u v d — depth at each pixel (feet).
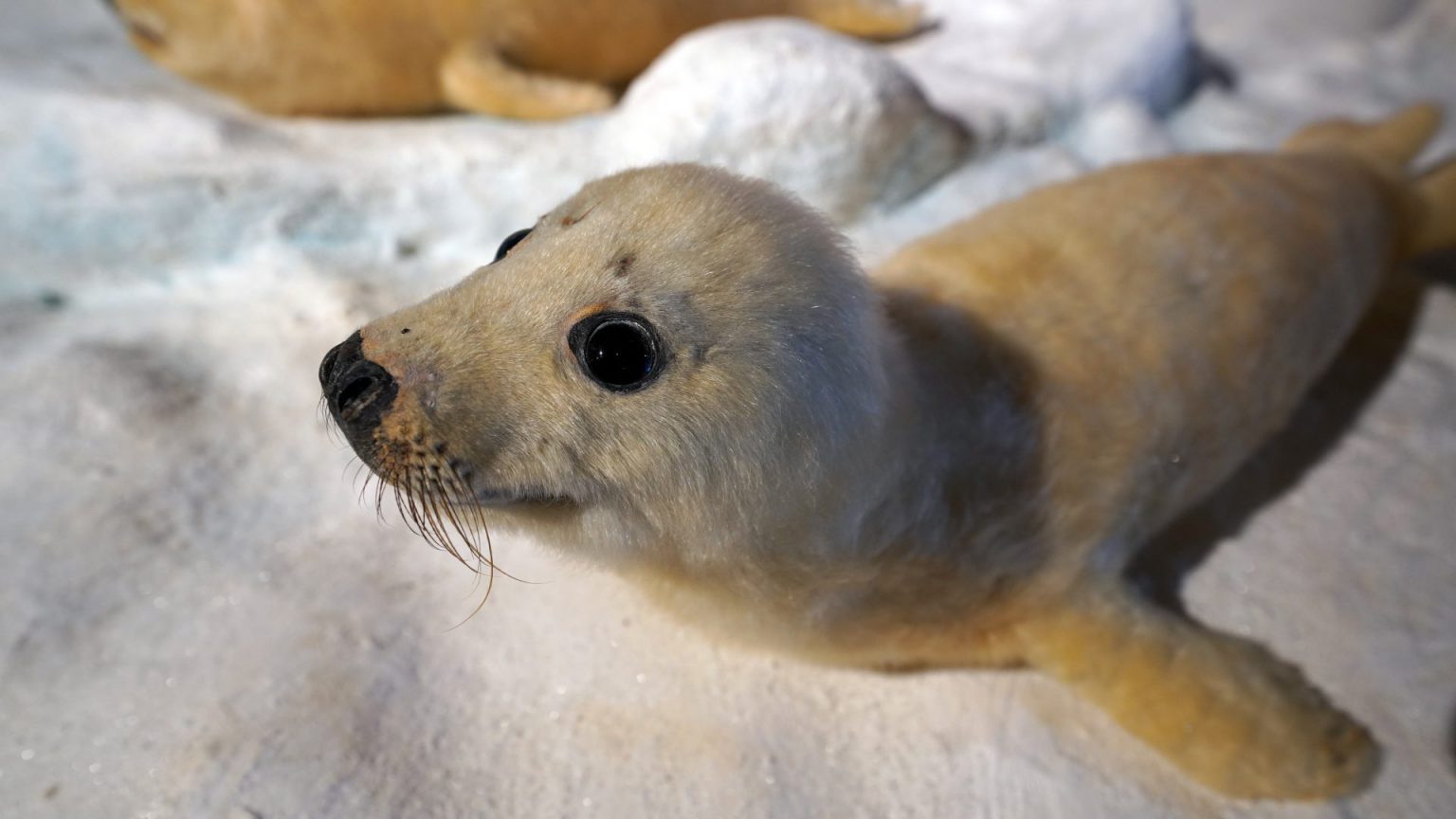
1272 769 1.77
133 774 1.80
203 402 2.41
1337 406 2.43
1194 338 2.02
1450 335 2.58
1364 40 4.09
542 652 1.99
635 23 3.18
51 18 3.46
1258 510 2.23
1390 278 2.70
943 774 1.83
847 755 1.86
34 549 2.10
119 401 2.37
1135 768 1.83
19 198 2.61
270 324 2.60
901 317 1.89
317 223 2.76
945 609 1.87
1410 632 2.00
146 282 2.73
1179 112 3.60
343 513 2.21
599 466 1.55
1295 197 2.26
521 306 1.55
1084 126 3.27
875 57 2.82
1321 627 2.02
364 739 1.85
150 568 2.08
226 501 2.22
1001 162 3.10
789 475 1.58
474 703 1.91
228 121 2.89
